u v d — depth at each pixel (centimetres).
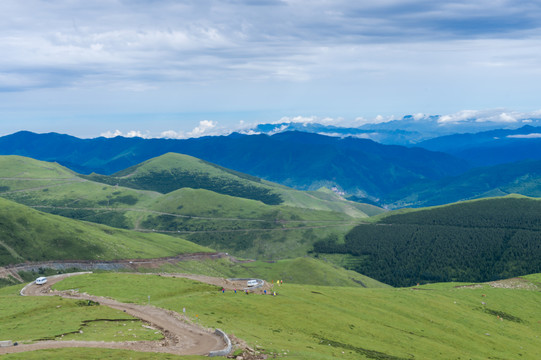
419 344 12181
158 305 11544
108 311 10238
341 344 10450
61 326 8588
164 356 6869
